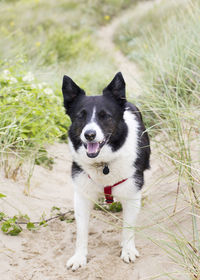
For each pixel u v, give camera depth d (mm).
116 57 11992
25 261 3057
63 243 3391
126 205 3283
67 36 11594
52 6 17719
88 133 3014
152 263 2926
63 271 3008
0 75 5707
